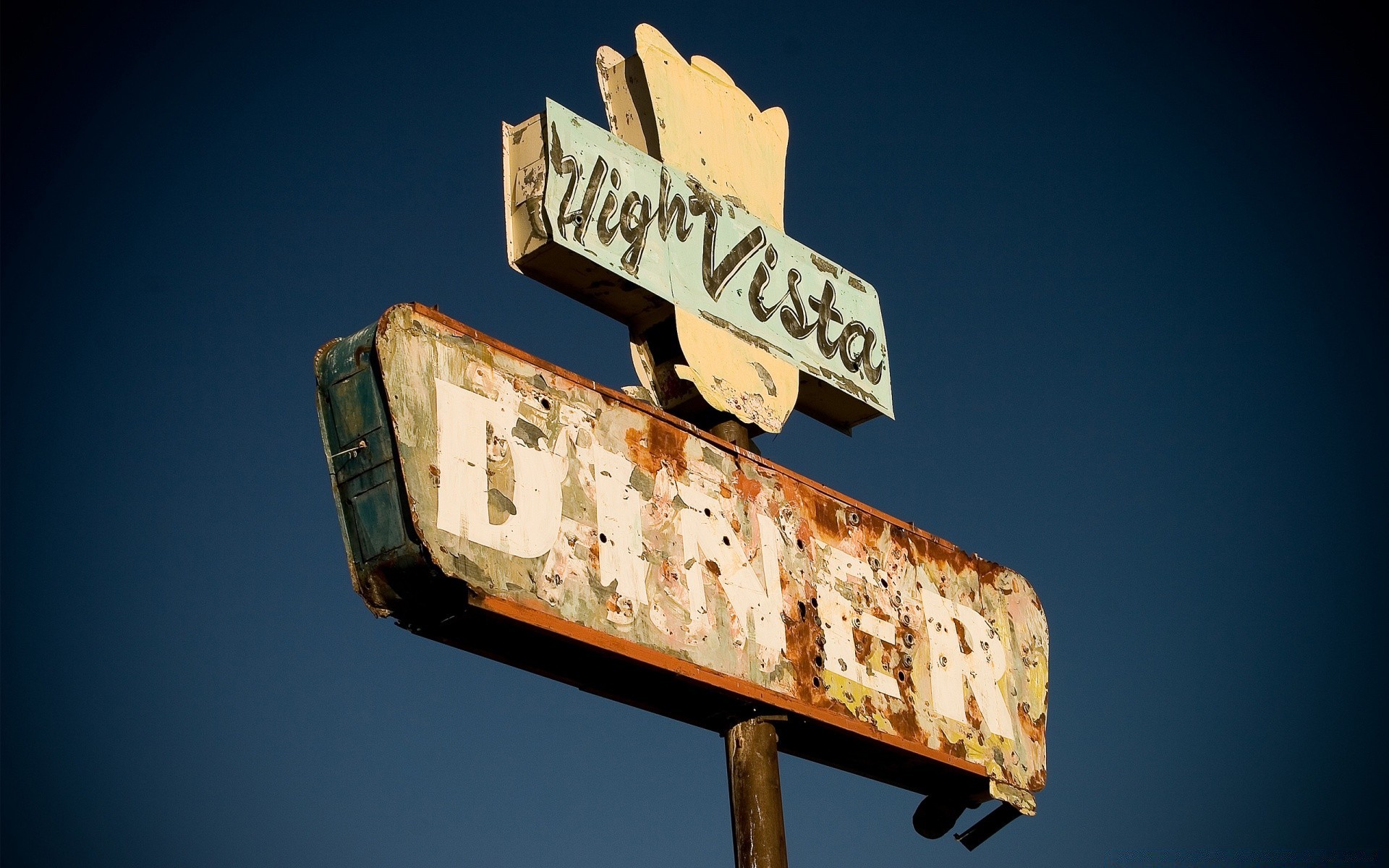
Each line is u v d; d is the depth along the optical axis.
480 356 9.46
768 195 12.63
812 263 12.59
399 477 8.73
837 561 11.60
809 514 11.52
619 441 10.16
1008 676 12.87
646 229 11.12
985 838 12.43
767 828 10.16
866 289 13.09
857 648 11.42
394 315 9.06
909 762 11.73
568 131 10.77
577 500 9.67
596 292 10.92
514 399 9.54
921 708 11.80
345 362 9.02
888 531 12.27
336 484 8.95
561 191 10.56
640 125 11.78
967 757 12.05
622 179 11.06
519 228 10.55
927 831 12.47
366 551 8.78
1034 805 12.49
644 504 10.12
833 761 11.54
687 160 11.81
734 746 10.39
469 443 9.14
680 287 11.22
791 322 12.15
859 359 12.71
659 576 10.01
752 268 11.95
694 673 9.94
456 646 9.17
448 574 8.65
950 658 12.30
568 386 9.95
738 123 12.56
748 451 11.27
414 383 9.00
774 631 10.72
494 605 8.84
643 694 10.07
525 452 9.46
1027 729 12.87
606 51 12.09
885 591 11.96
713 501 10.67
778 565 11.00
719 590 10.41
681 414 11.36
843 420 12.80
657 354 11.30
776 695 10.50
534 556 9.24
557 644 9.31
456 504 8.91
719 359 11.30
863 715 11.20
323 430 9.05
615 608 9.61
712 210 11.77
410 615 8.90
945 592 12.60
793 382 11.91
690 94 12.14
